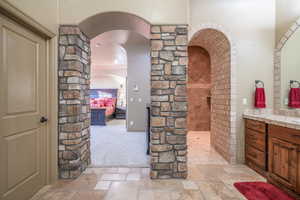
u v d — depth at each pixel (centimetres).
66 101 213
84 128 243
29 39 176
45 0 187
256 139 239
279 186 193
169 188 196
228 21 270
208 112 499
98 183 206
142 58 536
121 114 877
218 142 320
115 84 938
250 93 271
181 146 217
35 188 185
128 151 335
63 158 215
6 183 149
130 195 182
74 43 211
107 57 676
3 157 146
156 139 216
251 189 192
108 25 246
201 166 259
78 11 211
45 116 203
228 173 235
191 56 490
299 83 247
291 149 177
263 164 224
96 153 323
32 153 182
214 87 338
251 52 271
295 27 243
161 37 214
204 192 187
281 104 262
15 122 158
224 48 288
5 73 148
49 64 205
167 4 214
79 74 221
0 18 142
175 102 215
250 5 270
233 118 269
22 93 167
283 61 260
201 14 270
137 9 212
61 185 202
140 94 538
